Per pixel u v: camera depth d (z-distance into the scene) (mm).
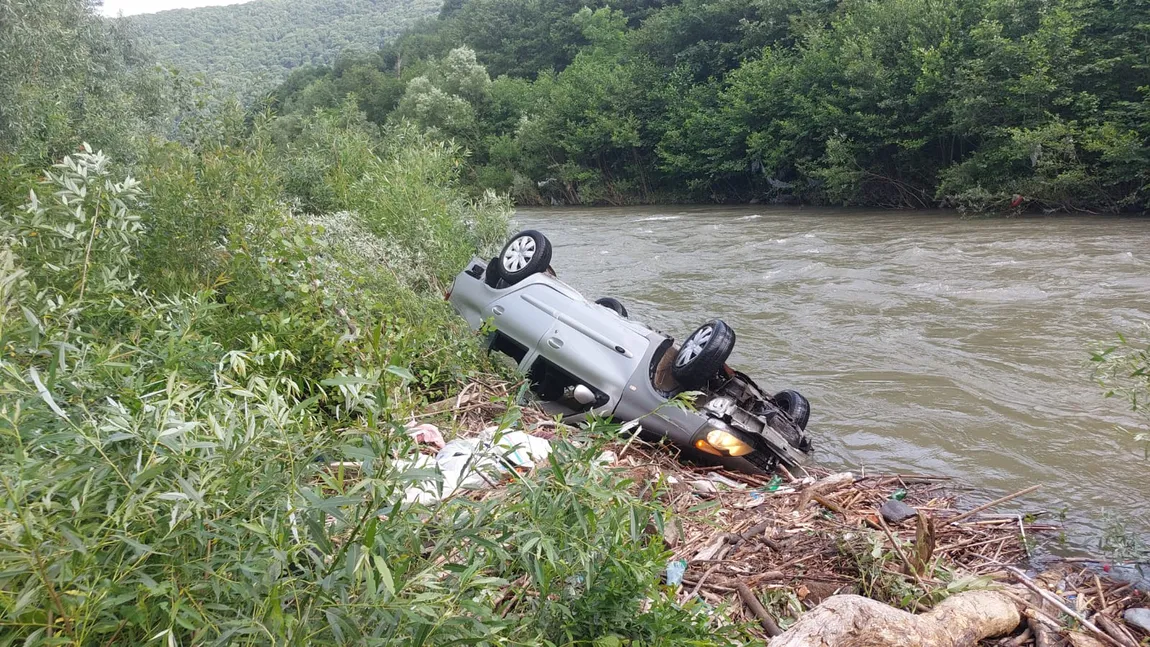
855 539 4414
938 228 22781
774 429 6086
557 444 2957
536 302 6773
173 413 2270
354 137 13859
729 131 39469
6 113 8836
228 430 2234
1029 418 7207
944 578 4188
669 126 43344
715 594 3971
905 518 5113
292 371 4746
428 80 58781
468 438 5188
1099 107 26078
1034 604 4027
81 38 15469
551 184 49625
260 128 8789
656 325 11359
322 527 2086
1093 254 16000
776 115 37156
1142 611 3955
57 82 11148
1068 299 11867
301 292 5453
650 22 49688
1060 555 4766
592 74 50719
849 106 33094
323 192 12016
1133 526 5141
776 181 36969
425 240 9555
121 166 8742
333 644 2057
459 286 7379
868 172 32156
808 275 14953
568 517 2840
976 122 28125
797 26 40438
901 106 31109
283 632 1950
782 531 4770
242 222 5910
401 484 2365
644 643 2734
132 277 4090
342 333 5438
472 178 52562
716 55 46219
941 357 9188
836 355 9438
